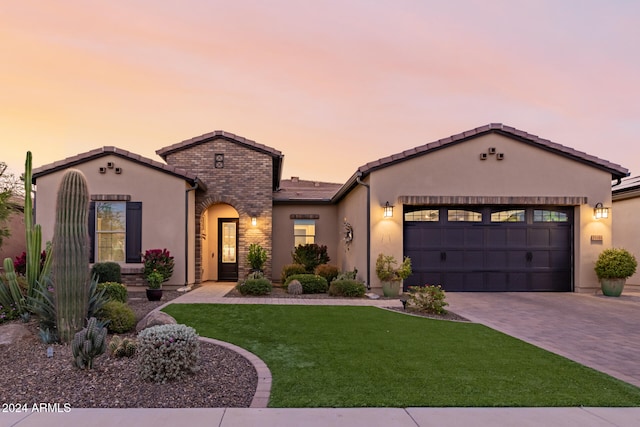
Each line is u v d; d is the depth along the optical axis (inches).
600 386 194.9
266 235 620.4
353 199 591.8
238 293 494.3
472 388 189.6
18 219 621.3
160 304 406.9
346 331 301.1
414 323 332.5
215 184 617.9
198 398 174.2
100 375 195.5
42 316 259.3
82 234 256.2
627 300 471.8
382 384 193.5
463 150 518.9
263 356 236.7
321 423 151.3
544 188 522.3
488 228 533.0
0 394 174.1
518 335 300.7
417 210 529.3
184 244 525.0
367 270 503.5
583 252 526.6
